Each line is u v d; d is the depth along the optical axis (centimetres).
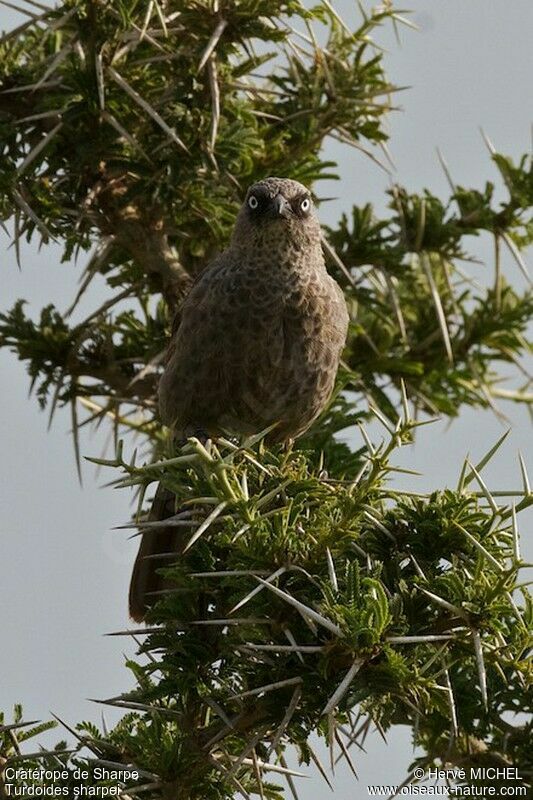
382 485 789
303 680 744
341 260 1216
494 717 823
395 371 1257
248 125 1109
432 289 1162
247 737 803
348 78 1145
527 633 752
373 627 705
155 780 812
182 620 819
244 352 1148
